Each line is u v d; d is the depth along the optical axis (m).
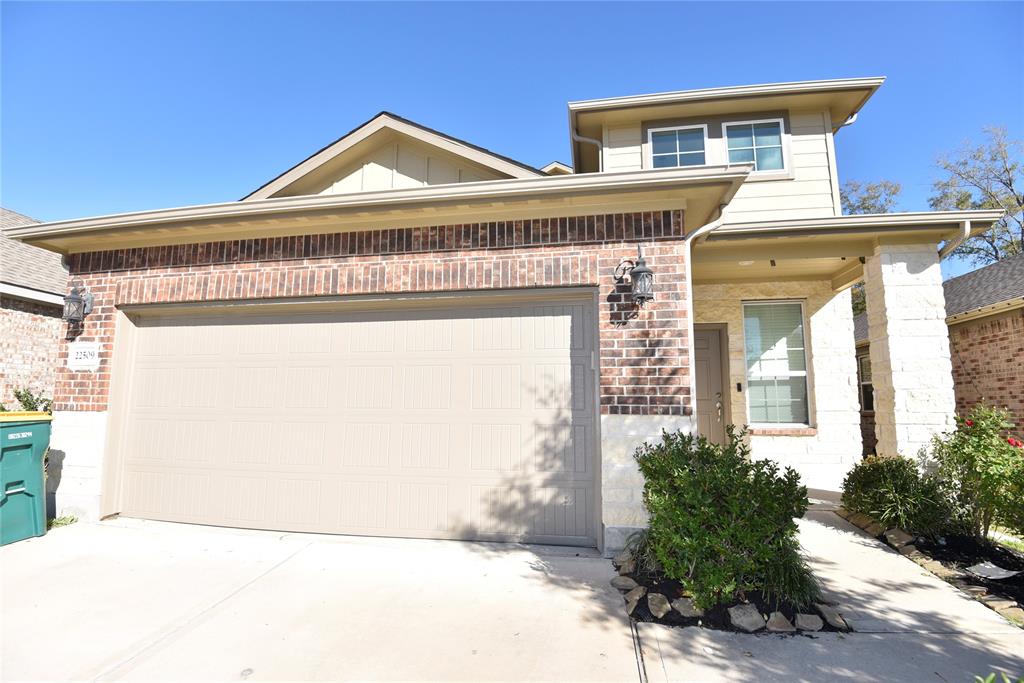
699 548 3.50
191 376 5.95
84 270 6.17
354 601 3.73
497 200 4.86
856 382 7.57
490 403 5.23
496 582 4.08
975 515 4.76
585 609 3.58
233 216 5.29
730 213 7.82
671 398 4.64
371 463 5.39
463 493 5.19
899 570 4.31
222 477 5.70
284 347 5.76
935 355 5.75
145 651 3.01
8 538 4.99
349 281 5.45
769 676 2.71
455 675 2.75
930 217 5.65
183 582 4.08
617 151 8.30
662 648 3.03
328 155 7.05
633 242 4.91
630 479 4.63
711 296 8.07
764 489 3.58
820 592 3.71
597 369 4.95
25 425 5.16
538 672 2.78
